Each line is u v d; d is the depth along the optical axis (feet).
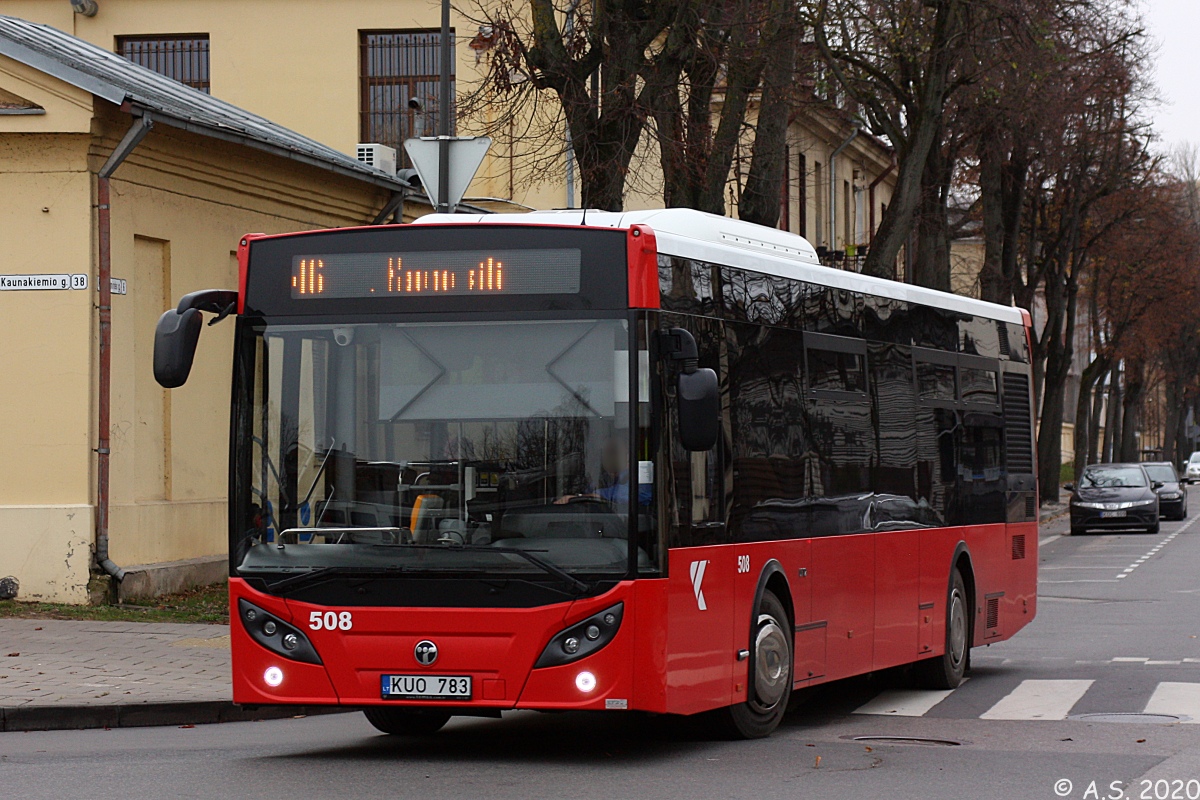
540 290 33.42
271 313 34.47
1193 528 166.61
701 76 81.82
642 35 75.31
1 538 62.75
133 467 66.13
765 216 87.56
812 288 41.22
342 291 34.22
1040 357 198.49
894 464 45.96
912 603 47.03
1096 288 222.89
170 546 68.64
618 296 33.14
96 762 34.09
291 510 33.68
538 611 32.24
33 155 63.26
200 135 68.23
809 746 36.96
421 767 33.40
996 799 29.76
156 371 32.89
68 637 53.78
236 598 33.76
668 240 34.55
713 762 34.32
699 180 82.17
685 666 33.73
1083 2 119.03
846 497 42.55
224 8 121.80
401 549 32.96
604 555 32.40
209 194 71.87
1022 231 189.37
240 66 121.90
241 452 34.14
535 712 44.32
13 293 63.52
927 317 49.21
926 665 49.65
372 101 121.49
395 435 33.40
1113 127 171.53
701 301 35.55
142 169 66.64
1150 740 37.78
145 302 67.51
